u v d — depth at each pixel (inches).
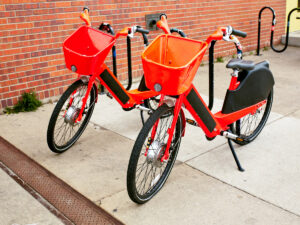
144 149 145.0
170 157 122.2
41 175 129.0
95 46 135.9
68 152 144.3
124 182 123.9
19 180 125.8
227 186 120.6
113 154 142.9
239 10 298.5
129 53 167.9
